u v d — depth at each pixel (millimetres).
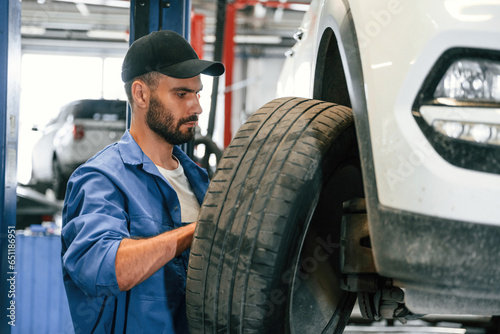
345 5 1280
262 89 14781
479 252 1027
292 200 1184
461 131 1053
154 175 1577
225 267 1211
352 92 1201
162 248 1353
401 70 1081
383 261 1105
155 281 1495
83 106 6656
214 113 3020
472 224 1021
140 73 1596
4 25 1840
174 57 1580
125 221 1458
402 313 1325
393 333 2533
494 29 1034
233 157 1312
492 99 1062
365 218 1305
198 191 1761
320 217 1430
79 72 11727
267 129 1312
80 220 1410
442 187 1027
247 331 1194
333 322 1525
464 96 1062
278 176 1206
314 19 1854
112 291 1347
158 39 1588
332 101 1705
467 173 1036
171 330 1499
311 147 1237
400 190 1066
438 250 1038
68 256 1380
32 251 3414
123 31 13773
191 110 1620
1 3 1840
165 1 2143
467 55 1056
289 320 1229
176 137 1624
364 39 1168
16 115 1921
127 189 1504
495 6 1044
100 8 13461
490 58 1059
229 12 10180
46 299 3385
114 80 12906
